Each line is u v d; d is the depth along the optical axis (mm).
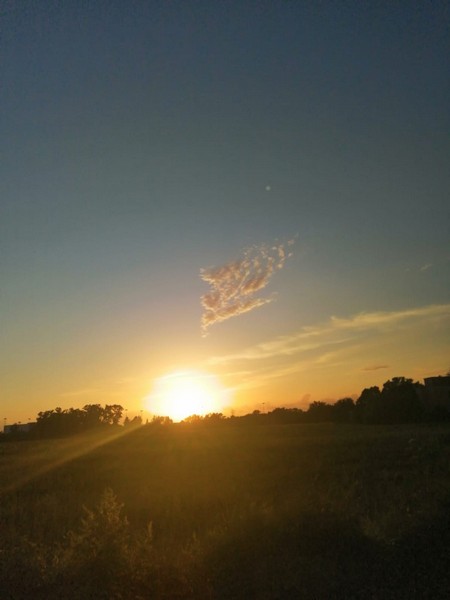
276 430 92625
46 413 137125
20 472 41906
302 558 12336
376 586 10664
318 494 18922
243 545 12961
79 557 12094
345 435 67938
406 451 44062
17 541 14156
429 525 14031
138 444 68375
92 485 31172
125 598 10508
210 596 10531
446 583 10680
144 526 17031
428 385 113312
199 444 62281
